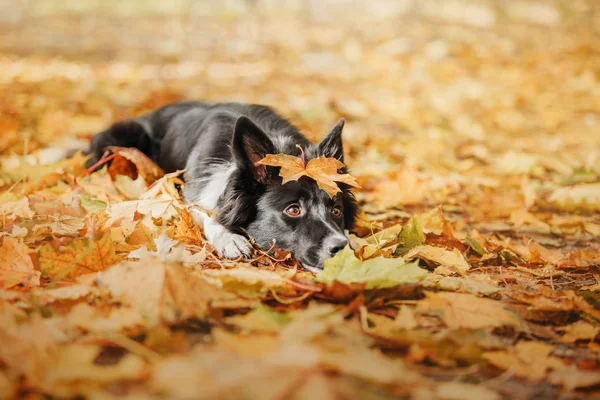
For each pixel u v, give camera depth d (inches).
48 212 181.9
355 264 132.3
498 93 458.0
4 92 378.6
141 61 534.6
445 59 571.8
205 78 474.0
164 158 231.3
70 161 228.8
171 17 819.4
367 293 129.3
